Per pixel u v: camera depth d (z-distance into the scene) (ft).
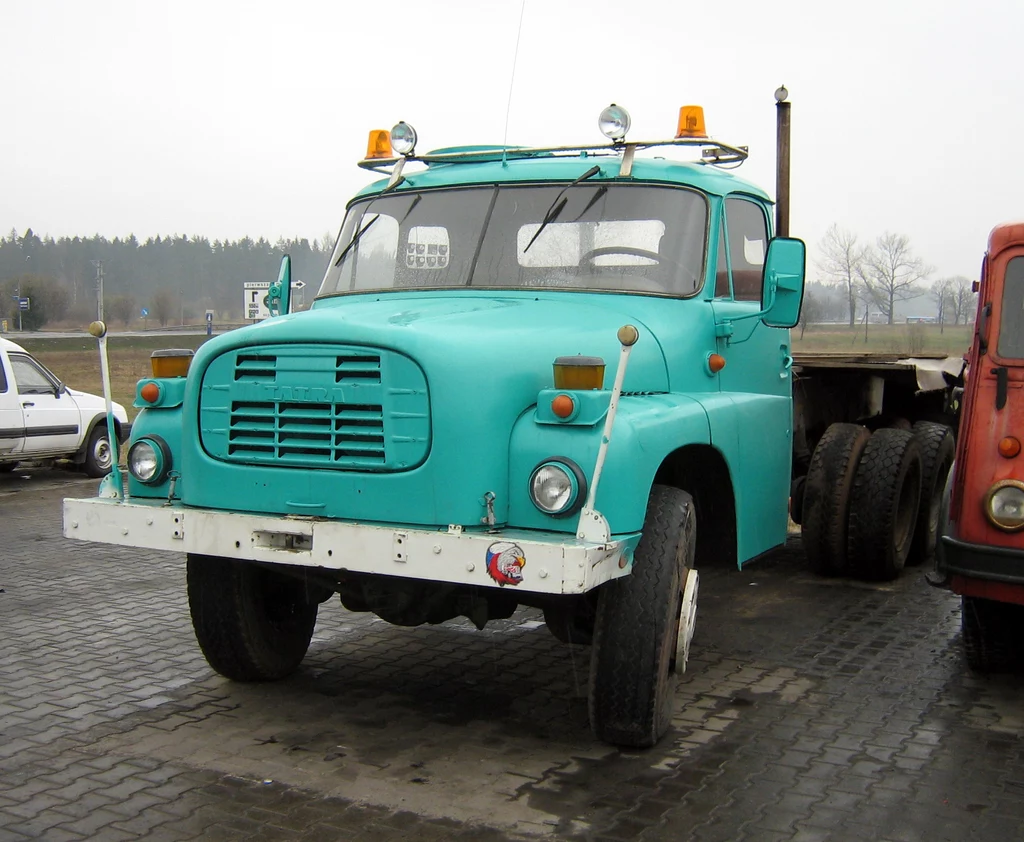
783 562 26.94
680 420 14.71
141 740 14.93
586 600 14.78
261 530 13.65
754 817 12.50
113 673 18.04
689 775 13.67
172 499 14.90
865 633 20.52
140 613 22.20
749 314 17.99
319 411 13.69
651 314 16.61
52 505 38.37
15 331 192.75
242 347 14.15
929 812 12.66
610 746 14.69
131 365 95.96
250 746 14.71
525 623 21.34
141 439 15.05
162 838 11.96
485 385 13.16
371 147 19.93
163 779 13.58
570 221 17.49
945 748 14.66
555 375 13.19
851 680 17.65
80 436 45.91
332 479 13.55
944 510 16.80
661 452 13.85
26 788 13.32
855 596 23.45
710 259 17.70
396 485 13.21
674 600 14.02
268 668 17.10
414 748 14.64
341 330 13.52
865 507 23.52
